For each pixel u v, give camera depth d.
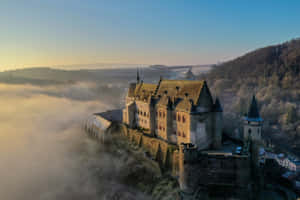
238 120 145.25
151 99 72.19
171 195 57.25
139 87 90.75
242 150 52.53
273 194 59.75
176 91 66.56
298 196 58.72
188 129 56.41
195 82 61.50
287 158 98.69
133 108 85.94
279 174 71.38
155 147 67.31
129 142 81.94
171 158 60.28
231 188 48.97
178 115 61.16
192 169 49.31
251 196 51.09
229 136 67.44
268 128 136.75
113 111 126.75
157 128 71.12
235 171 48.50
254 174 58.00
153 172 67.88
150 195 63.84
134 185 71.94
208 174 50.06
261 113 150.25
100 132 105.50
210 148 59.62
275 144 122.31
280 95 161.88
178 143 62.31
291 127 130.25
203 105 57.59
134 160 77.19
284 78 182.50
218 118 58.41
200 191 50.22
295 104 146.75
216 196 50.03
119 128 92.06
